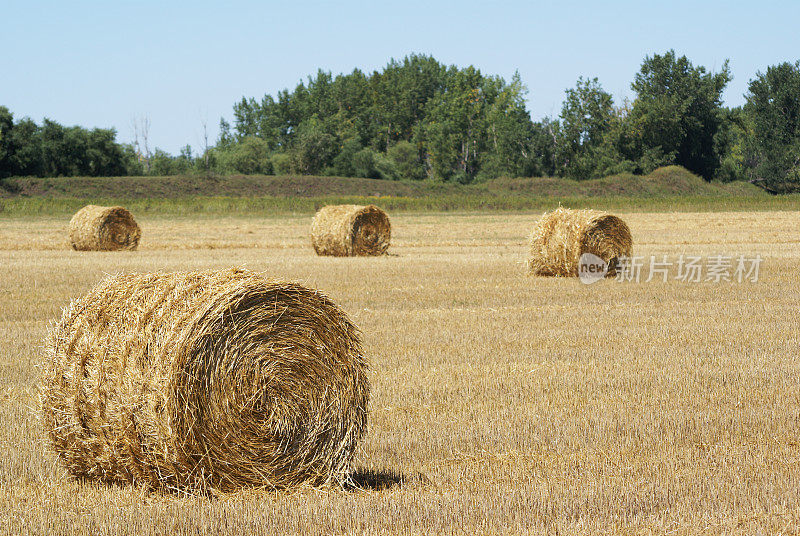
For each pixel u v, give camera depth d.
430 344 29.88
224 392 15.24
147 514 14.00
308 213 145.00
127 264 56.62
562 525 13.45
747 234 95.69
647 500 14.47
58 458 16.44
